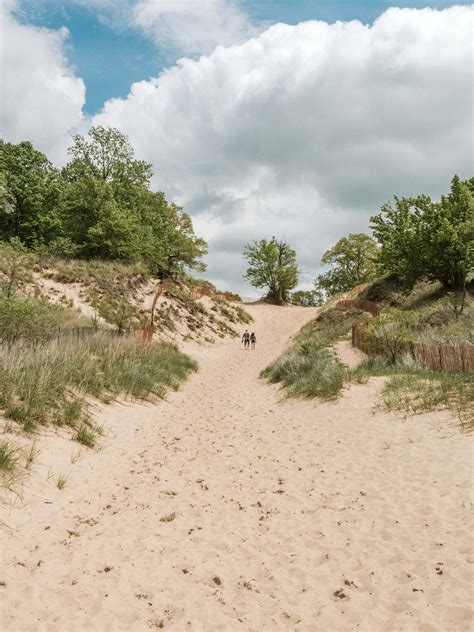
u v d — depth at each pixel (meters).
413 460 6.96
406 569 4.09
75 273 31.80
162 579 4.29
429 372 13.81
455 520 4.84
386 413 10.16
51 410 9.16
